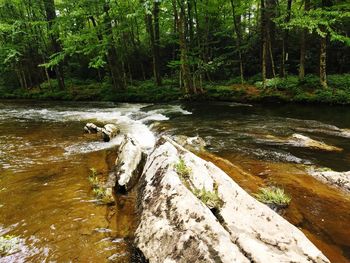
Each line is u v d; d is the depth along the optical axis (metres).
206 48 23.97
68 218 4.46
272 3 20.84
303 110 14.81
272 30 23.78
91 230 4.11
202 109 15.87
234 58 26.77
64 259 3.49
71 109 18.25
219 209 3.69
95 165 7.03
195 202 3.60
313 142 8.40
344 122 11.86
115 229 4.13
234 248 2.88
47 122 13.51
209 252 2.84
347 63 22.47
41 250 3.67
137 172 5.89
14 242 3.86
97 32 21.19
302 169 6.41
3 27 22.33
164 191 4.09
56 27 21.73
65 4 21.28
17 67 29.83
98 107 18.94
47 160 7.50
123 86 23.98
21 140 9.84
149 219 3.73
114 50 23.28
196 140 8.47
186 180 4.40
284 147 8.16
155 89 22.86
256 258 2.82
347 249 3.67
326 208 4.66
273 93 18.03
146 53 31.27
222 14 26.38
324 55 17.33
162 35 30.14
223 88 20.17
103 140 9.64
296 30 25.39
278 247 3.12
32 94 27.12
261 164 6.78
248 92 19.11
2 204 5.00
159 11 23.72
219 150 7.98
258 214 3.70
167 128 10.94
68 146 8.92
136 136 10.38
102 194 5.23
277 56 24.83
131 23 27.05
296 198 4.99
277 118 12.80
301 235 3.40
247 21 31.16
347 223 4.26
